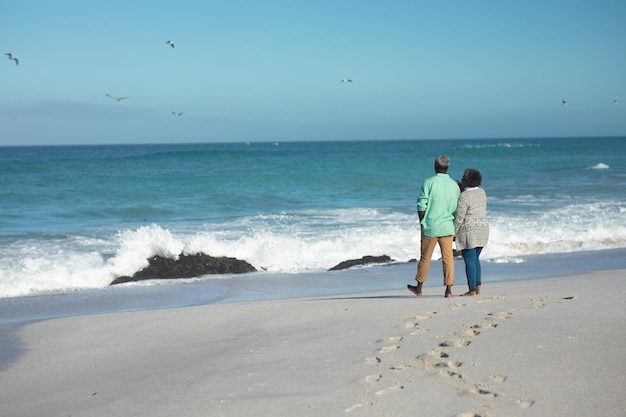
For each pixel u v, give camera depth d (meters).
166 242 13.59
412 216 20.11
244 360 6.09
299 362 5.80
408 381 4.96
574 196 25.66
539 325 6.14
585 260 14.34
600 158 53.19
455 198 8.46
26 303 11.06
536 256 15.09
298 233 17.09
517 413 4.17
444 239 8.47
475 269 8.52
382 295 10.16
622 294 7.88
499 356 5.32
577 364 4.95
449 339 5.98
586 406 4.18
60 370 6.56
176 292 11.86
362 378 5.14
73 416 5.00
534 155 57.44
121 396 5.39
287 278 13.00
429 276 12.79
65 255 14.12
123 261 13.21
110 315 9.20
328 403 4.66
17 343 7.91
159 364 6.39
